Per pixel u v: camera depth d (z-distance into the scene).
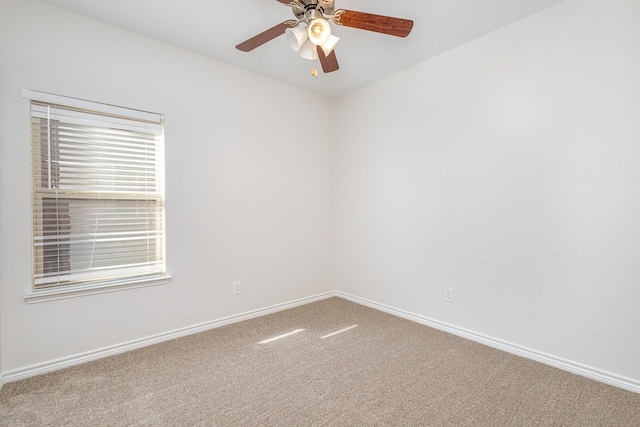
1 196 1.83
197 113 2.58
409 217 2.88
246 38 2.35
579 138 1.91
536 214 2.10
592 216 1.88
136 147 2.33
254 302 2.97
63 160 2.05
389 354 2.23
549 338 2.07
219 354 2.23
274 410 1.62
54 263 2.03
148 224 2.40
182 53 2.50
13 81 1.85
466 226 2.47
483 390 1.79
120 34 2.22
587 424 1.51
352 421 1.54
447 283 2.61
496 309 2.32
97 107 2.13
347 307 3.28
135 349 2.29
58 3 1.95
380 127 3.13
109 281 2.22
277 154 3.12
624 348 1.79
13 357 1.87
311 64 2.77
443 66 2.58
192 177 2.57
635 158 1.73
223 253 2.76
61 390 1.78
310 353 2.25
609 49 1.80
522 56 2.14
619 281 1.80
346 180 3.53
